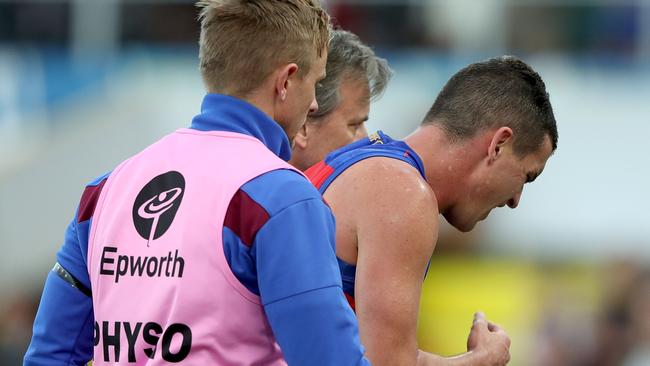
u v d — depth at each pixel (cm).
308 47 850
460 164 1018
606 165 2605
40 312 891
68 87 2970
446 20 3095
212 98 852
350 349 779
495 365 1019
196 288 788
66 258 886
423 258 948
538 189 2597
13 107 2967
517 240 2541
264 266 780
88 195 880
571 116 2666
